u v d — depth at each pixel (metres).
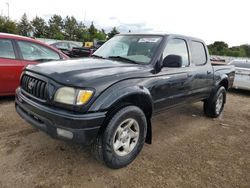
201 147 3.87
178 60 3.35
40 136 3.70
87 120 2.52
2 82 5.09
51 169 2.89
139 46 3.77
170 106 3.90
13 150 3.25
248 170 3.26
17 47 5.30
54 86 2.66
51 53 5.92
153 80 3.32
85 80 2.62
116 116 2.79
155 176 2.93
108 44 4.27
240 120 5.59
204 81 4.71
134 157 3.17
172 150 3.67
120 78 2.87
